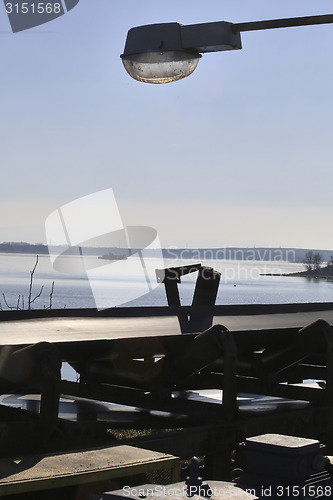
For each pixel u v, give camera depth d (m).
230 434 5.27
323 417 6.04
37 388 6.34
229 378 5.41
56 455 3.97
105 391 6.45
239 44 4.89
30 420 4.57
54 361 4.29
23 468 3.65
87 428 4.55
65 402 6.59
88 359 5.45
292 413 5.79
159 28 4.88
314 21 4.60
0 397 6.84
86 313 7.55
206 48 4.88
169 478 4.02
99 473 3.66
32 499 3.71
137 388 6.29
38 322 6.66
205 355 5.52
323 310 8.93
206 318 7.60
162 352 5.61
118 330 6.26
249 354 6.78
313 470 3.70
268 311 8.52
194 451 5.02
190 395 7.13
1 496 3.49
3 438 4.17
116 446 4.28
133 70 5.02
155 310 8.05
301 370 8.26
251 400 7.00
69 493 3.83
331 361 6.24
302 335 6.36
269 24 4.74
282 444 3.65
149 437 4.75
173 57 4.92
